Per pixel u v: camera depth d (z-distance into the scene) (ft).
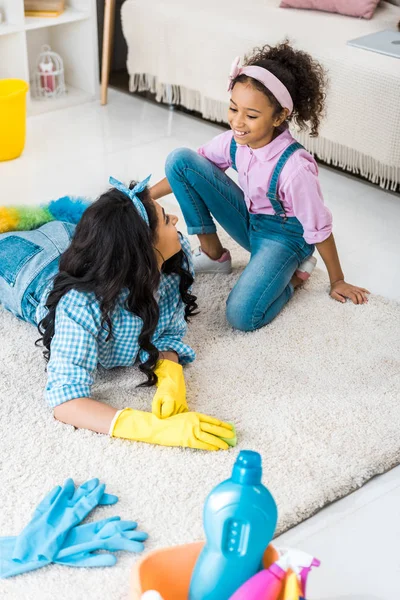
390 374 5.38
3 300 5.77
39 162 8.59
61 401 4.74
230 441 4.66
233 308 5.76
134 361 5.32
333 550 4.10
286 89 5.33
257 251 6.01
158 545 4.05
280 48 5.57
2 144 8.41
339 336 5.78
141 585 3.38
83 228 4.64
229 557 3.28
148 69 9.82
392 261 6.88
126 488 4.38
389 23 8.80
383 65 7.49
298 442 4.73
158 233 4.83
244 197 6.26
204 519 3.30
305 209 5.70
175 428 4.62
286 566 3.19
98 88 10.30
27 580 3.84
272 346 5.65
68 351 4.74
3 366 5.37
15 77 9.64
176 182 6.06
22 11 9.18
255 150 5.66
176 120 9.73
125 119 9.74
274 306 5.94
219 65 8.80
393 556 4.09
